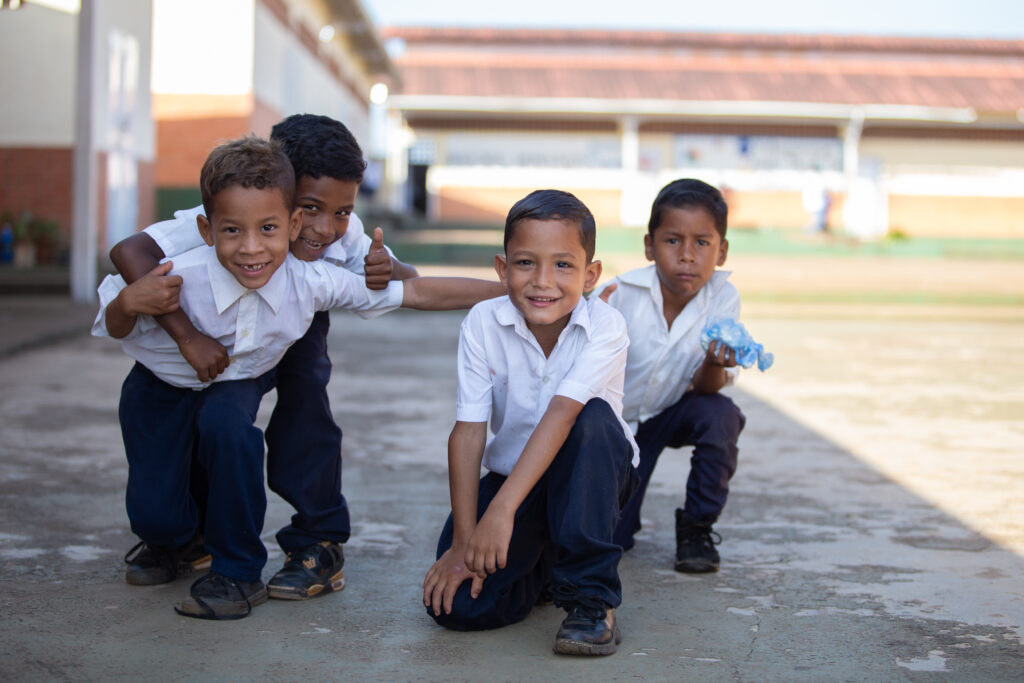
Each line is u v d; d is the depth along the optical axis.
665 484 3.69
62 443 4.06
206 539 2.30
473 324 2.27
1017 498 3.49
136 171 13.13
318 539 2.47
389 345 7.67
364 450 4.10
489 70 26.23
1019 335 8.95
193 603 2.26
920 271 14.77
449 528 2.34
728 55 28.25
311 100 18.95
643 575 2.65
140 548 2.75
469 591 2.21
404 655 2.08
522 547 2.21
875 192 26.06
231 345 2.33
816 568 2.71
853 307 10.62
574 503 2.09
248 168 2.13
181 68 14.44
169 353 2.32
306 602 2.39
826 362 7.10
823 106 24.50
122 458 3.83
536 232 2.10
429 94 24.28
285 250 2.22
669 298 2.75
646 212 25.42
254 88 14.58
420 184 27.08
